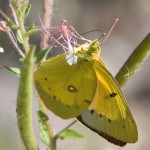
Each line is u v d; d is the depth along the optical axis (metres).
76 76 0.44
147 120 0.69
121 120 0.43
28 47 0.42
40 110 0.43
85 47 0.45
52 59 0.44
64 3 0.68
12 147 0.59
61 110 0.44
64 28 0.44
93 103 0.44
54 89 0.44
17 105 0.42
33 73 0.43
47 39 0.44
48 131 0.43
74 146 0.58
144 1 0.77
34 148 0.42
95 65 0.44
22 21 0.42
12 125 0.60
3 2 0.55
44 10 0.44
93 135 0.58
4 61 0.60
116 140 0.44
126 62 0.44
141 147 0.64
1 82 0.62
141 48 0.44
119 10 0.76
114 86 0.43
